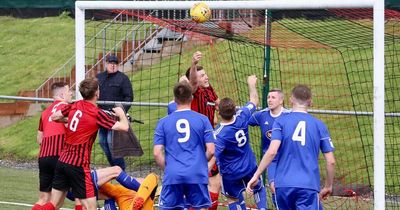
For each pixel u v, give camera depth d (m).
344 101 36.69
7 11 68.38
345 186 28.62
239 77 37.03
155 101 41.53
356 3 21.19
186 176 19.67
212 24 25.48
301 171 18.44
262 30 26.83
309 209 18.41
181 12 27.47
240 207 23.66
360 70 37.22
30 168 40.28
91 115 21.33
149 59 37.44
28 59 59.66
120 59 37.16
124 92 29.72
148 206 22.03
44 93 52.47
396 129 34.69
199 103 25.12
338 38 26.36
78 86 22.78
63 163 21.42
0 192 31.16
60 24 64.81
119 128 21.39
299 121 18.66
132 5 24.50
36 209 22.59
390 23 26.48
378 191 20.50
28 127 48.28
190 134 19.86
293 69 37.91
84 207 21.69
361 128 35.25
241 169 23.09
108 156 27.92
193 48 40.97
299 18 25.77
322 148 18.64
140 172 34.44
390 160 32.91
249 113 23.09
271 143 18.64
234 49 38.50
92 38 36.81
